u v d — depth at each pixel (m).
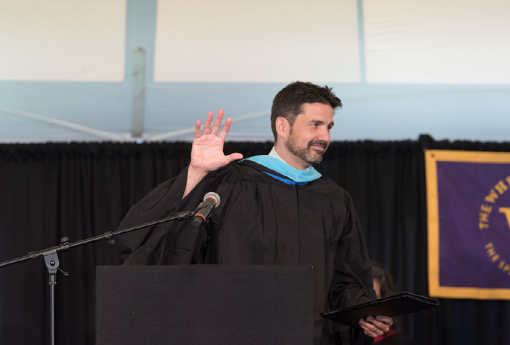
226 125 2.56
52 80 4.98
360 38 5.01
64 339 5.20
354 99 5.11
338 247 2.91
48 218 5.32
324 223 2.80
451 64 5.02
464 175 5.31
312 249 2.70
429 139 5.35
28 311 5.20
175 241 2.52
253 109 5.14
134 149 5.41
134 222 2.44
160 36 4.96
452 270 5.22
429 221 5.27
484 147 5.38
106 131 5.28
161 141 5.41
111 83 5.02
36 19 4.91
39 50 4.93
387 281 4.48
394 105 5.23
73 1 4.92
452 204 5.29
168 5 4.95
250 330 1.85
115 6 4.93
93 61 4.96
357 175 5.43
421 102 5.20
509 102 5.17
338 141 5.43
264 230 2.69
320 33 5.00
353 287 2.78
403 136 5.43
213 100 5.11
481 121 5.30
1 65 4.92
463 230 5.25
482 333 5.32
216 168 2.48
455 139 5.44
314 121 2.74
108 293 1.88
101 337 1.86
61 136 5.36
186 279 1.88
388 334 4.63
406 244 5.41
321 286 2.64
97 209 5.38
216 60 5.00
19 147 5.33
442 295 5.20
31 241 5.28
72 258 5.31
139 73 5.00
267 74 5.01
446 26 4.99
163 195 2.51
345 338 2.76
